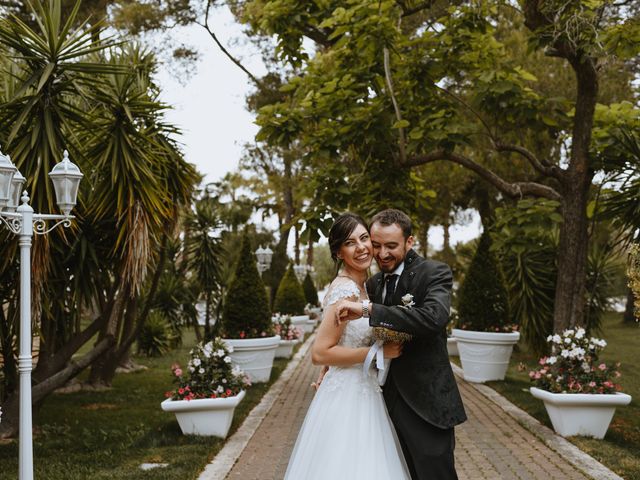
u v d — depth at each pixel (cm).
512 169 1209
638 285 500
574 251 808
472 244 1511
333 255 318
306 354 1391
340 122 840
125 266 608
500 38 1203
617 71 1138
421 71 837
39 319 605
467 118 1131
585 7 735
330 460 290
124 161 597
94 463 536
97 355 681
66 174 442
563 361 644
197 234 1350
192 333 2128
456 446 594
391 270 316
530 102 827
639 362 1228
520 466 524
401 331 275
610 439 610
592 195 905
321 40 998
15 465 536
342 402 303
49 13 570
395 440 303
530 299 1096
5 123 566
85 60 706
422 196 1000
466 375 994
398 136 849
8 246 554
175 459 538
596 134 828
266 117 830
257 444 608
